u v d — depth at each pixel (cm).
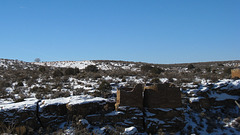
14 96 2225
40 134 1692
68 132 1695
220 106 2412
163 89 2045
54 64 7838
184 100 2355
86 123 1764
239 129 1977
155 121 1944
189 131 1948
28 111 1769
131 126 1872
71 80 3169
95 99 2000
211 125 2070
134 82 2942
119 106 1944
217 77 3136
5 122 1677
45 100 1962
